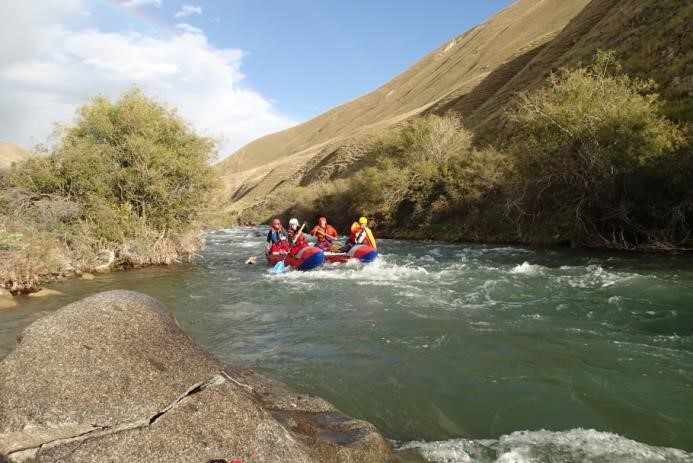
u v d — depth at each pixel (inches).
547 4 3698.3
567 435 153.1
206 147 674.8
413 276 467.5
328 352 238.4
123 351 133.3
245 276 503.5
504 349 235.8
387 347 244.1
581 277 425.1
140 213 629.6
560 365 212.5
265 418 124.1
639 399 177.8
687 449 143.3
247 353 239.3
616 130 637.3
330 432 139.9
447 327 277.7
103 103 615.2
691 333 252.8
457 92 2625.5
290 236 620.7
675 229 609.3
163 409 119.3
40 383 118.8
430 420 167.5
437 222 1080.2
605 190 668.7
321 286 427.5
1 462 103.2
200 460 109.4
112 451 107.7
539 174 757.3
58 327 135.5
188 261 666.2
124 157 613.0
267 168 5017.2
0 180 557.0
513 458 137.6
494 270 489.4
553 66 1428.4
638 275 420.2
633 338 247.1
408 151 1296.8
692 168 569.6
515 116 791.7
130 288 428.5
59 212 529.3
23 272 403.9
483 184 958.4
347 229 1464.1
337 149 3122.5
